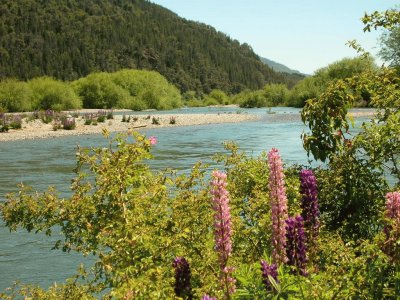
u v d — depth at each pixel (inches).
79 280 325.7
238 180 260.5
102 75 4094.5
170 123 2066.9
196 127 1903.3
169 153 1112.8
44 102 3491.6
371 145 267.9
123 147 189.3
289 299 138.0
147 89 4170.8
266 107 4345.5
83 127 1824.6
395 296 148.6
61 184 737.6
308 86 4067.4
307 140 287.7
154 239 177.0
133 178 187.8
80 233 194.5
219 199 144.9
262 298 140.3
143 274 157.8
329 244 192.9
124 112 3506.4
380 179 261.7
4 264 393.7
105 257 168.7
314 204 168.9
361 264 155.3
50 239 461.1
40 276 365.1
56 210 204.4
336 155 278.4
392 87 282.8
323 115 286.5
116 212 181.8
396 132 259.8
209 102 5787.4
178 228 196.2
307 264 166.4
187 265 151.8
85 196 197.8
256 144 1239.5
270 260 156.6
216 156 285.1
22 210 203.3
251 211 226.5
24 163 986.1
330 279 153.5
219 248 145.3
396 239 147.3
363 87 291.3
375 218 243.6
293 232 151.5
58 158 1057.5
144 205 187.0
